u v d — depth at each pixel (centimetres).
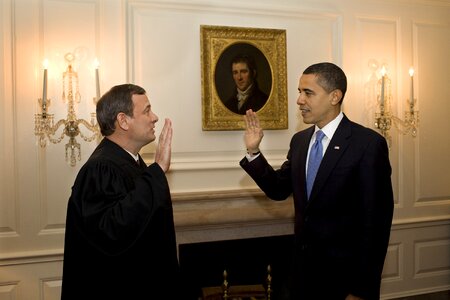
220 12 264
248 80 266
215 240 259
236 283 280
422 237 318
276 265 286
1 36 228
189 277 273
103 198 130
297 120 280
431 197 319
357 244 159
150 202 129
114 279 131
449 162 320
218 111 261
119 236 124
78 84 239
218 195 254
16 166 231
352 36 291
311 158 174
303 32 281
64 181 239
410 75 291
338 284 160
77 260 132
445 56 319
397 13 304
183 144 259
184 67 258
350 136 164
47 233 237
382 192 159
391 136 305
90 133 243
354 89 291
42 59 234
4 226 230
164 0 253
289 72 278
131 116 144
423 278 318
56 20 236
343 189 160
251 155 191
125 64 244
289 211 262
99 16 243
